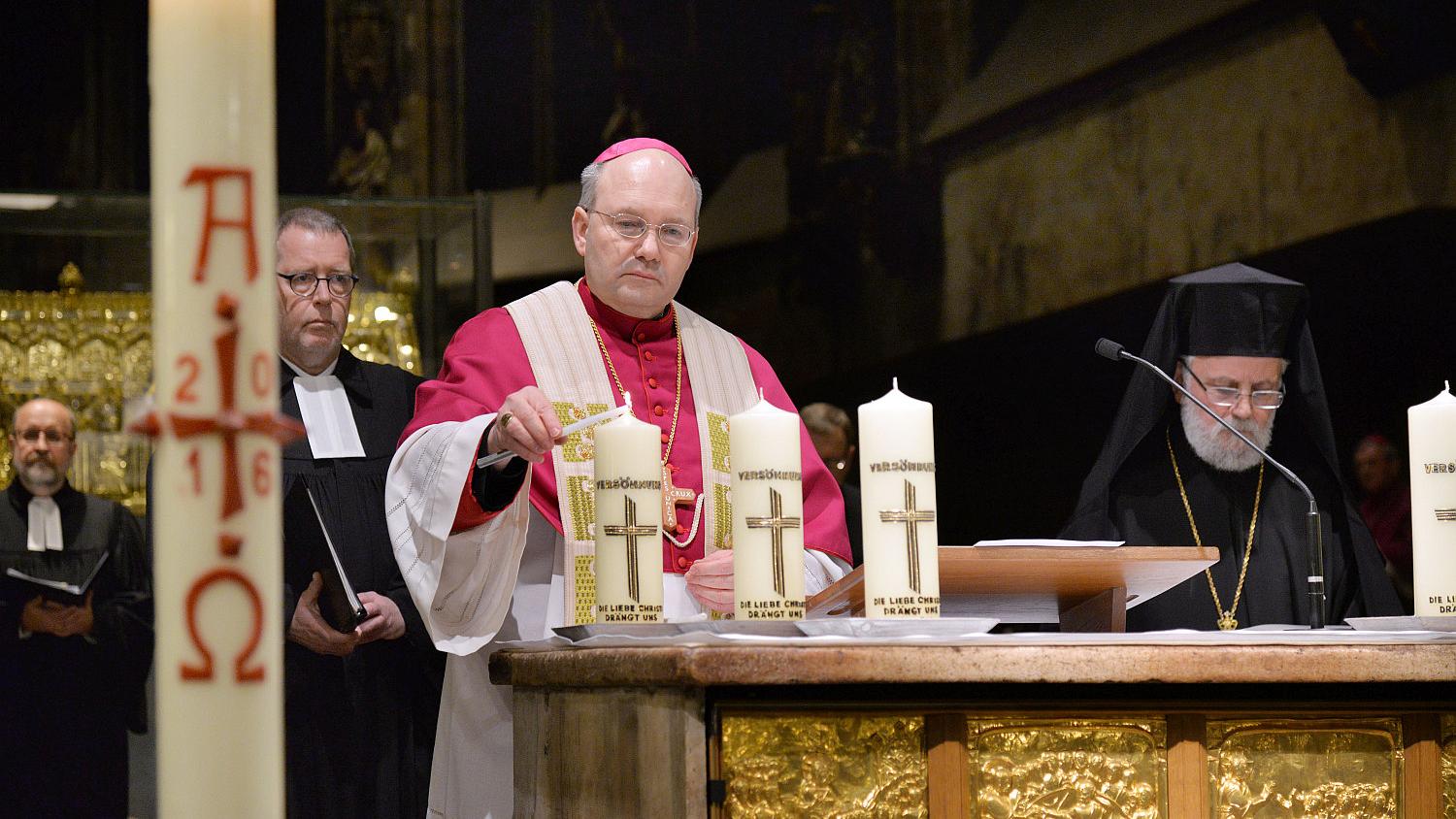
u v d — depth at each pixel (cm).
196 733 252
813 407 1488
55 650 1040
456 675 726
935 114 2236
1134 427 917
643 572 579
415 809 862
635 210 778
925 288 2228
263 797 256
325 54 2086
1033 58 2192
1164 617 917
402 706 868
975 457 2188
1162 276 2095
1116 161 2130
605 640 534
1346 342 1934
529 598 736
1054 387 2155
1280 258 2003
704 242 2220
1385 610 896
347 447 891
